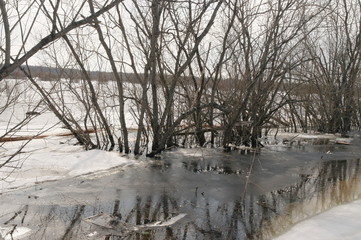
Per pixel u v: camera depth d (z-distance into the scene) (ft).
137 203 16.19
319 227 13.25
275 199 17.15
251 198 17.30
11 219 13.94
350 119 43.98
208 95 28.89
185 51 26.22
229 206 16.08
